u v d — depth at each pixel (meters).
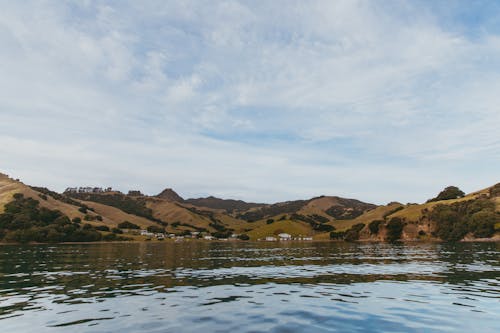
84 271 47.78
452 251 93.38
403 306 23.14
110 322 19.11
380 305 23.52
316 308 22.64
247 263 61.44
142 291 30.11
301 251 106.12
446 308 22.44
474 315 20.48
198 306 23.45
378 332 17.06
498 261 59.72
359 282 35.22
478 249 102.62
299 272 45.59
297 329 17.56
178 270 49.19
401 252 92.31
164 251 110.19
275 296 27.33
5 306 23.62
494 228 188.50
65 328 17.94
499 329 17.55
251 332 17.02
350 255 82.19
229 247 146.75
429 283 34.06
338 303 24.33
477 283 33.84
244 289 31.17
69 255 87.38
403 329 17.58
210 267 53.84
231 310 22.09
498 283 33.81
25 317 20.34
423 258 68.62
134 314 21.03
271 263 61.12
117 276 41.78
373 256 77.25
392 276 40.06
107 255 87.69
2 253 96.69
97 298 26.64
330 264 57.72
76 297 27.11
